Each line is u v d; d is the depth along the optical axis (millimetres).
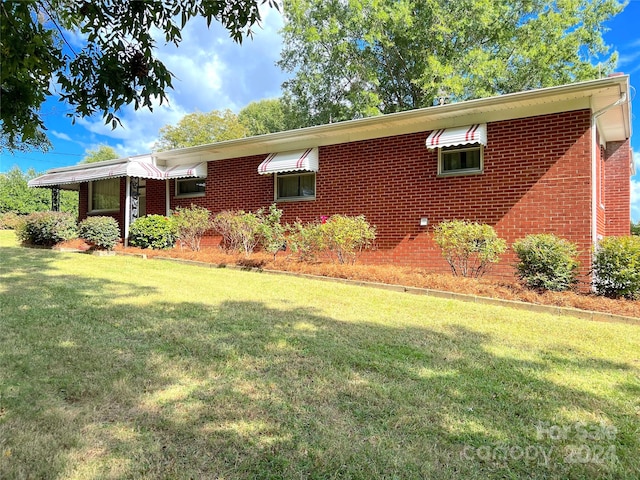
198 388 3154
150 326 4750
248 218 11172
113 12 2939
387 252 10242
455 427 2680
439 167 9586
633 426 2750
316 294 7023
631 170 12859
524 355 4129
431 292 7418
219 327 4793
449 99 16078
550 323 5477
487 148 8992
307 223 11266
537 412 2916
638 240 6719
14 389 3027
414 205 9898
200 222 12531
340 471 2197
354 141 10852
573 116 8117
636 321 5629
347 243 9562
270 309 5816
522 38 19672
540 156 8422
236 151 13078
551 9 19109
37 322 4773
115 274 8625
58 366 3496
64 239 13734
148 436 2477
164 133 36688
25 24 2479
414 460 2309
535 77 19781
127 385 3156
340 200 11047
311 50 22281
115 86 2951
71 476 2086
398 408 2910
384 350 4156
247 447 2389
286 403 2939
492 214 8906
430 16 18797
